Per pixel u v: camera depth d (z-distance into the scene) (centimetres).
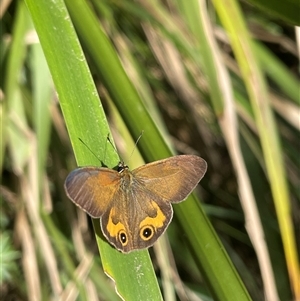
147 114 7
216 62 9
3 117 11
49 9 7
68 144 13
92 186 7
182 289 12
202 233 7
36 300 12
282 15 7
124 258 7
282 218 9
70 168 13
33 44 11
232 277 7
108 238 7
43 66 11
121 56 12
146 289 7
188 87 13
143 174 8
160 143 7
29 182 11
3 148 11
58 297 11
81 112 7
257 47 13
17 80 11
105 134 7
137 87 12
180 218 7
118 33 13
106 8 12
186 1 9
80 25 8
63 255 12
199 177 8
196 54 12
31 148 11
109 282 12
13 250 12
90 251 12
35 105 11
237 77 13
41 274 13
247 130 13
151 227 7
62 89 7
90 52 8
